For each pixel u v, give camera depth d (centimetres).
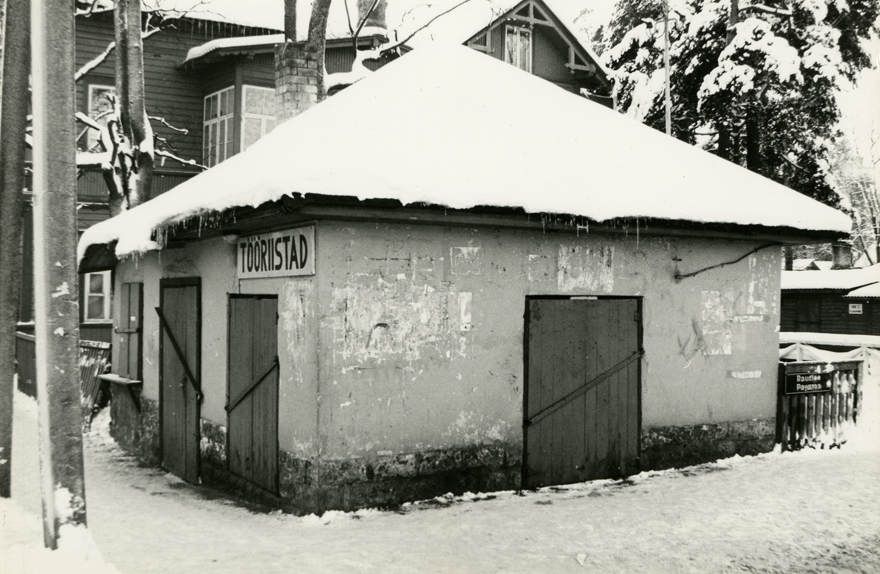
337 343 719
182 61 2066
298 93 1307
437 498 762
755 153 2516
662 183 905
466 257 787
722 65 2358
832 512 731
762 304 980
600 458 855
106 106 1980
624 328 880
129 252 1014
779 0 2462
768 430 983
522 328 816
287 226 762
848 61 2583
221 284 909
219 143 2030
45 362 553
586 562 595
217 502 834
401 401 748
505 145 866
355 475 723
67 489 553
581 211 786
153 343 1112
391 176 707
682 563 600
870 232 4381
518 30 2509
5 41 764
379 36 2058
